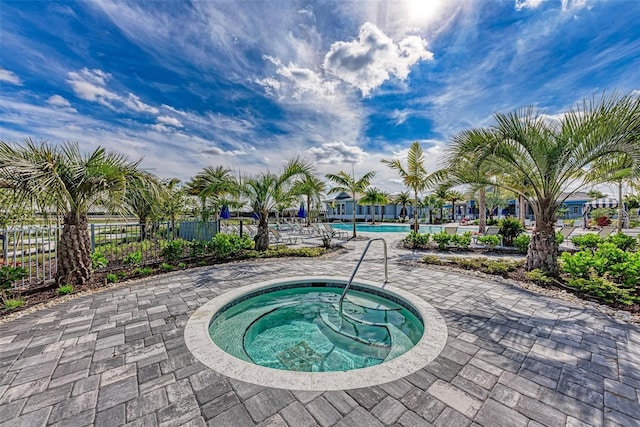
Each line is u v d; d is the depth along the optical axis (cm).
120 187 517
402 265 725
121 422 191
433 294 476
